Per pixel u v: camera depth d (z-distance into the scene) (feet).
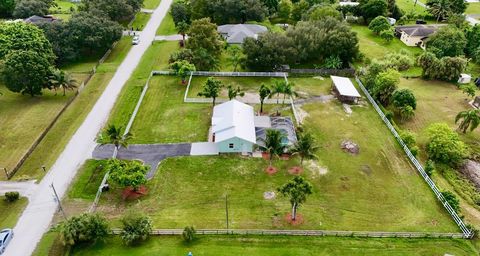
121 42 351.67
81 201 174.91
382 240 157.17
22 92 254.27
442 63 292.81
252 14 377.71
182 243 153.28
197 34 299.99
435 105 265.75
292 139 215.31
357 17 424.87
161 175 191.11
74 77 286.25
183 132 224.33
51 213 167.63
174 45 343.67
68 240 146.92
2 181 183.93
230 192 182.09
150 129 226.38
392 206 176.45
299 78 293.02
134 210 170.30
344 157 207.00
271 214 169.99
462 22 380.58
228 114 222.48
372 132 229.25
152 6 455.63
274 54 288.10
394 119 248.73
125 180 170.71
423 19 429.38
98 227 151.74
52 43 301.84
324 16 351.67
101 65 305.12
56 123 228.84
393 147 216.54
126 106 247.70
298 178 157.99
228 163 200.44
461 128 234.38
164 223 163.84
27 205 171.22
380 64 286.05
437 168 207.00
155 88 271.49
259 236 157.79
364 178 192.85
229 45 334.24
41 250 149.69
